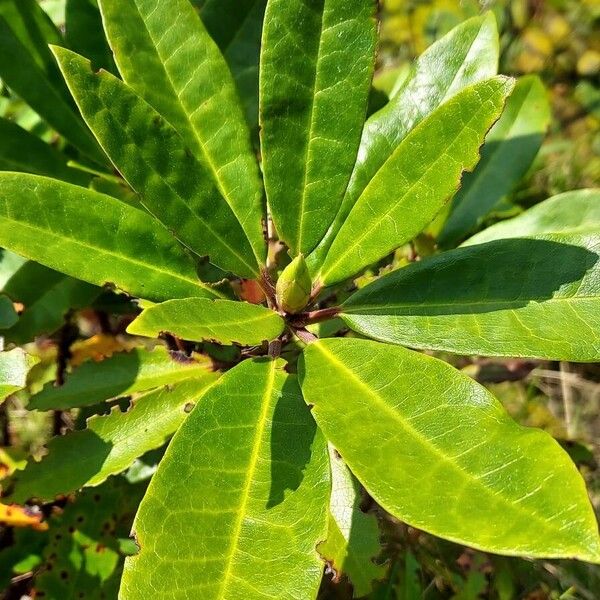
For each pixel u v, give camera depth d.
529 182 0.59
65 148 0.36
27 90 0.31
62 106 0.32
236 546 0.17
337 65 0.23
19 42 0.31
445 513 0.15
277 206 0.23
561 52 0.63
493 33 0.28
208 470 0.18
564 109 0.65
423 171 0.21
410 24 0.57
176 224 0.22
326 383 0.19
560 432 0.49
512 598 0.39
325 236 0.25
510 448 0.16
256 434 0.19
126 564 0.17
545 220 0.30
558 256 0.22
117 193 0.31
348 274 0.22
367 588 0.26
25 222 0.21
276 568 0.17
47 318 0.31
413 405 0.18
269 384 0.20
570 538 0.14
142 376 0.27
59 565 0.33
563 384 0.55
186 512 0.18
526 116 0.35
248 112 0.34
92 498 0.34
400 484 0.16
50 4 0.41
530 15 0.62
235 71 0.34
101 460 0.26
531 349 0.20
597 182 0.62
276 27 0.22
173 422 0.26
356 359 0.20
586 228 0.29
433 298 0.22
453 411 0.18
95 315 0.39
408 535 0.37
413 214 0.21
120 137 0.21
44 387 0.28
